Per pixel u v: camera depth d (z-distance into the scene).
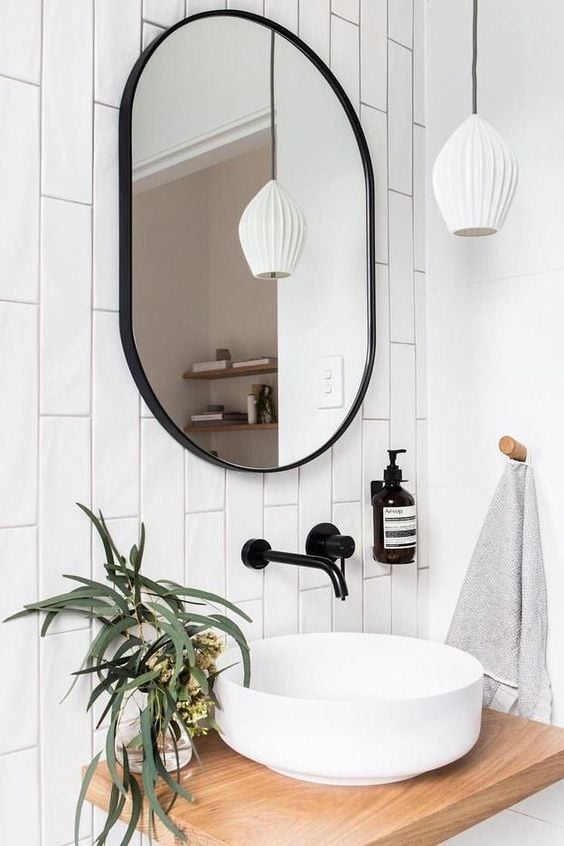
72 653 1.23
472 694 1.17
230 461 1.41
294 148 1.52
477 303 1.72
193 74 1.38
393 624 1.72
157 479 1.34
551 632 1.58
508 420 1.67
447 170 1.28
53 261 1.23
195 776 1.21
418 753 1.10
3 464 1.17
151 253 1.31
